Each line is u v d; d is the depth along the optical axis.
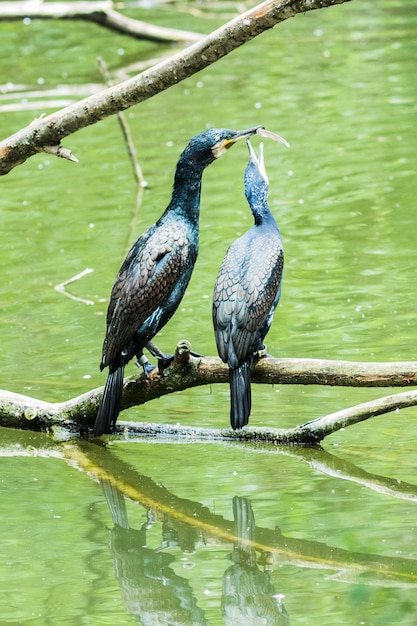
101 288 15.24
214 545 9.01
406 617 7.66
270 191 18.45
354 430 10.97
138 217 17.84
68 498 9.94
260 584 8.29
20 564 8.68
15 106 23.73
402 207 17.41
